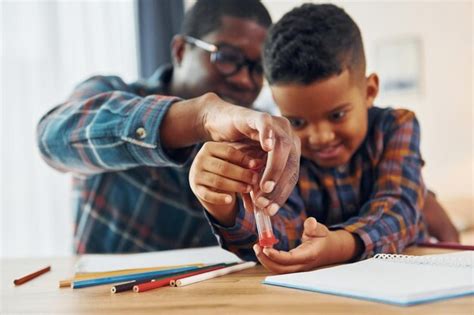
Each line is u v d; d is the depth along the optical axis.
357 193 0.99
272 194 0.62
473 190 2.66
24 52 2.28
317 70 0.89
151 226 1.31
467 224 2.46
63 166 1.03
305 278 0.59
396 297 0.48
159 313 0.50
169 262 0.82
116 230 1.31
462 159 2.68
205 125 0.76
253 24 1.30
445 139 2.71
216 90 1.32
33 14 2.30
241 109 0.67
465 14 2.65
